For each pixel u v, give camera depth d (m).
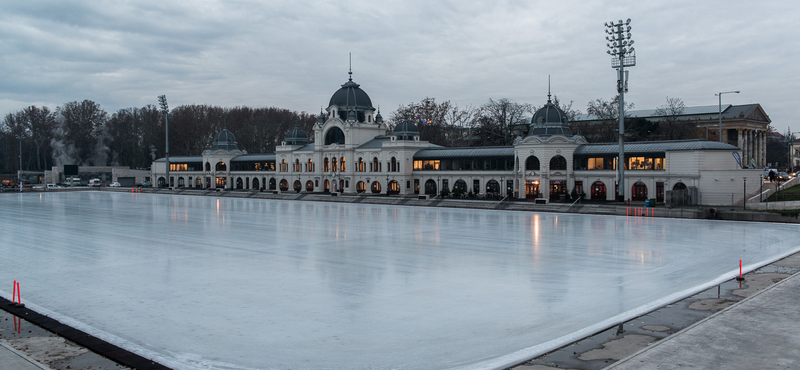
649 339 25.00
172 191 170.00
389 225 72.88
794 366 21.17
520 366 22.20
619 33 86.88
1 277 41.47
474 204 103.94
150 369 22.59
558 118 107.06
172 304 33.28
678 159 91.00
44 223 78.38
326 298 34.28
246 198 145.00
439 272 41.56
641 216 81.06
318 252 51.00
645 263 43.91
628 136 143.50
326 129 149.25
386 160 134.50
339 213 92.81
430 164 129.38
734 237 57.31
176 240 59.75
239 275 41.19
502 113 170.75
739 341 24.02
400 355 24.27
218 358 24.14
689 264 43.16
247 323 29.34
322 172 149.75
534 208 94.56
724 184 86.50
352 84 148.62
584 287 36.19
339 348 25.31
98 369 22.48
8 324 29.30
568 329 27.45
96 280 40.06
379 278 39.75
